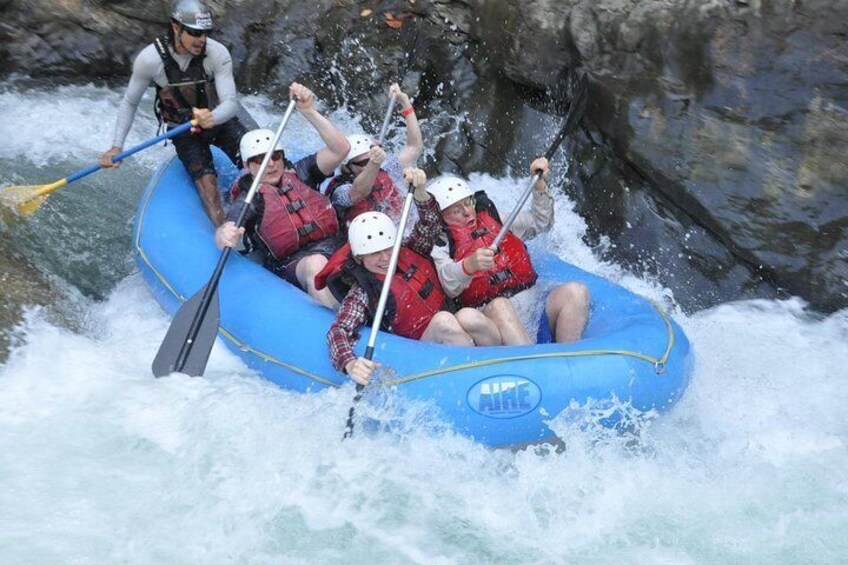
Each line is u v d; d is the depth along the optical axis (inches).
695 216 509.7
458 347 365.1
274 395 373.4
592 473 353.1
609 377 355.9
